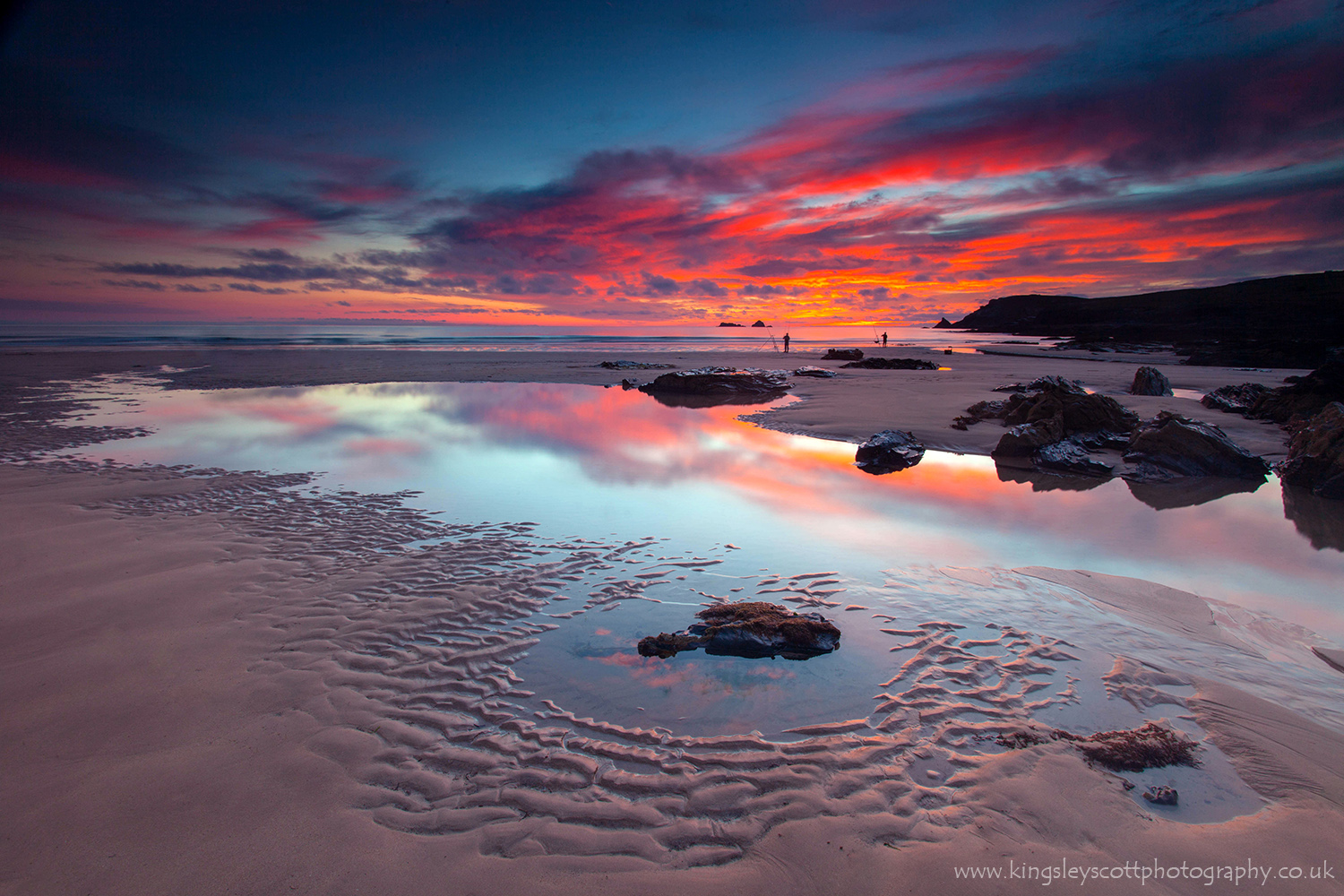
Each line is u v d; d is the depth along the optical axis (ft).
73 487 27.27
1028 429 36.70
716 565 19.70
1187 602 17.26
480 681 13.07
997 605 16.99
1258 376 83.61
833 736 11.34
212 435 39.50
